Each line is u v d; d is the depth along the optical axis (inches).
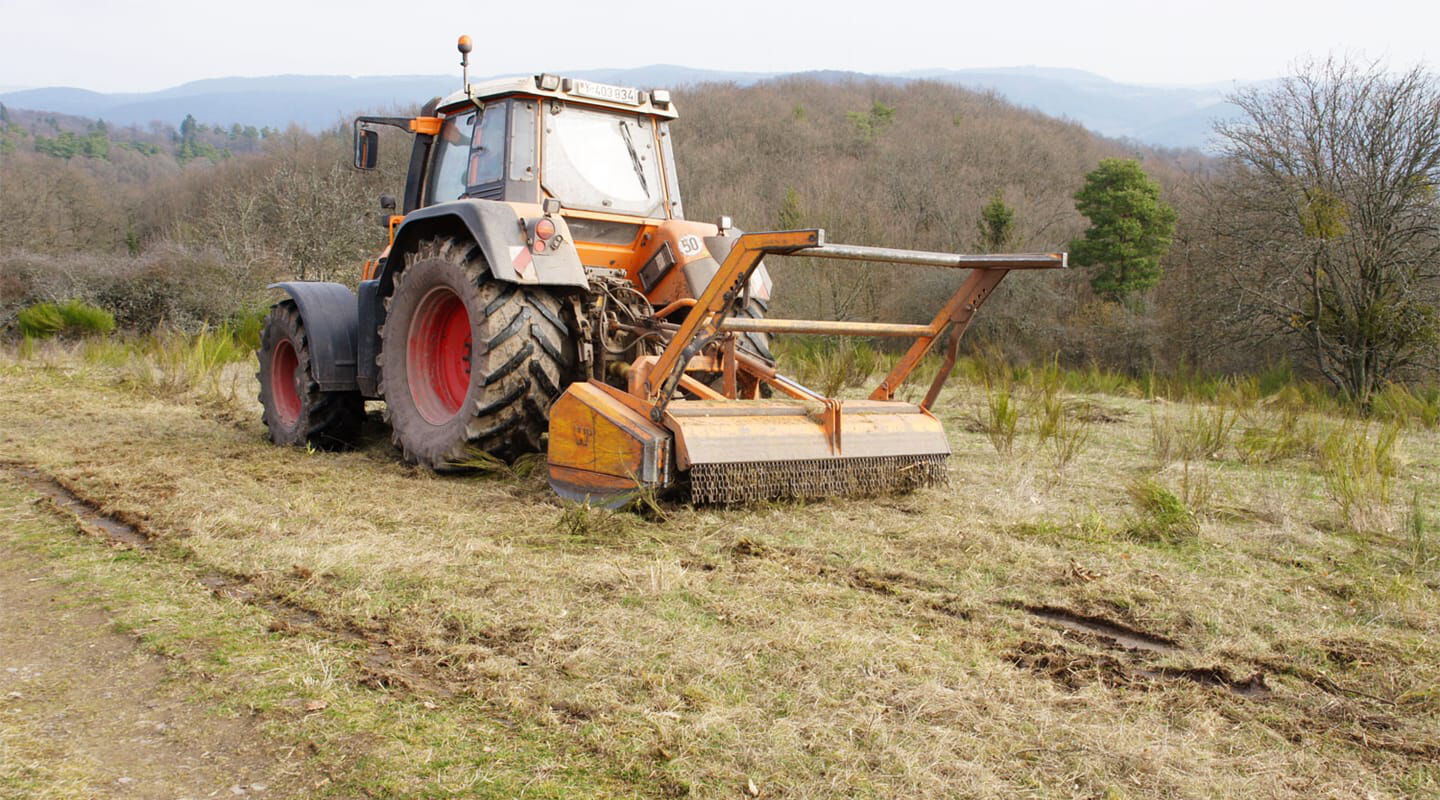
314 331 228.4
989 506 168.4
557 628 106.3
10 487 179.6
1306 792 77.2
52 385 347.9
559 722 86.0
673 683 93.3
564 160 204.5
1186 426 266.8
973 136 2164.1
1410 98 510.0
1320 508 175.6
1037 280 868.0
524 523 152.4
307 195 842.8
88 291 624.4
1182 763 80.8
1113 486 191.2
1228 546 147.3
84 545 140.2
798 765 78.9
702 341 153.9
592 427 162.7
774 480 162.7
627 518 152.3
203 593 119.0
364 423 246.8
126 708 89.4
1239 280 576.7
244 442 243.3
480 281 185.0
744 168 1887.3
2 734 83.9
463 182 216.1
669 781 76.5
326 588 120.1
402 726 85.3
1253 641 108.7
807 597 118.5
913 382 390.9
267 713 87.8
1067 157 2060.8
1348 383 528.1
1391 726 89.2
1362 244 511.5
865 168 1828.2
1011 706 90.0
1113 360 799.7
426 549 136.4
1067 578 128.8
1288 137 538.6
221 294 647.8
